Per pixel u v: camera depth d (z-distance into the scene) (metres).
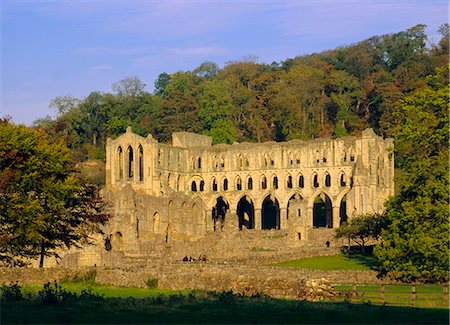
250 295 102.88
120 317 84.88
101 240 154.62
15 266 128.00
